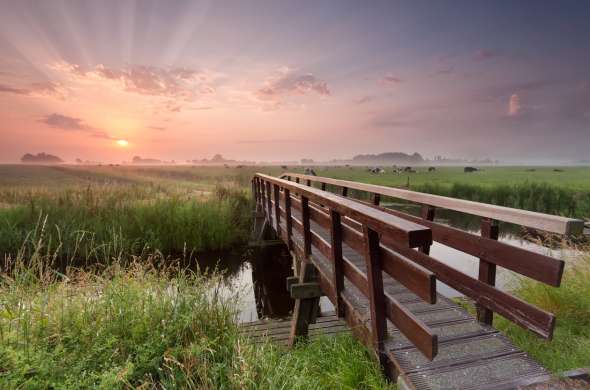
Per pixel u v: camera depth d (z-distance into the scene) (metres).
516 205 15.99
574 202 15.34
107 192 11.85
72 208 9.62
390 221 1.95
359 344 3.06
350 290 3.34
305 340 3.76
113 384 2.14
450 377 2.13
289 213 5.47
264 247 9.91
